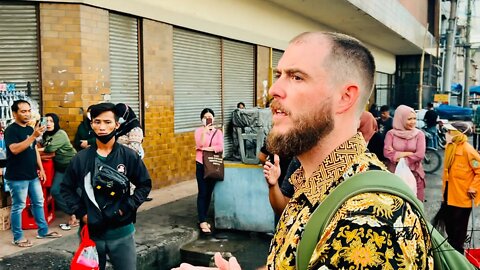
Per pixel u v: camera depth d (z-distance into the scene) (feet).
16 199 16.58
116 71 25.22
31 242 17.19
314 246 3.14
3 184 18.94
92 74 23.12
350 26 51.93
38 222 17.58
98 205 10.61
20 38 22.41
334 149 3.49
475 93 101.86
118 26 25.20
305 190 3.59
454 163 16.99
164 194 26.23
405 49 76.59
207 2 31.89
